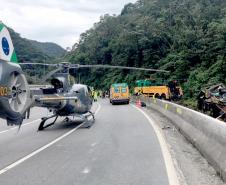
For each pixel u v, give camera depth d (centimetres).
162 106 2455
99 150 1138
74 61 10962
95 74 9756
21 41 11550
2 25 961
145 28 8588
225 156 759
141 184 746
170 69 6669
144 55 7962
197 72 5606
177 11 8962
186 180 758
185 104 4034
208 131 969
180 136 1384
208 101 2195
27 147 1234
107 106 3719
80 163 956
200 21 7062
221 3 9081
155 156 1009
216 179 757
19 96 1024
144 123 1880
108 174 835
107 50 9912
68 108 1720
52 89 1647
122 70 8594
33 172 870
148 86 5088
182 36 7019
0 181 797
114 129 1667
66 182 778
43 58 11781
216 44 5772
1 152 1147
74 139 1395
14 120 1001
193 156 994
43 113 2806
